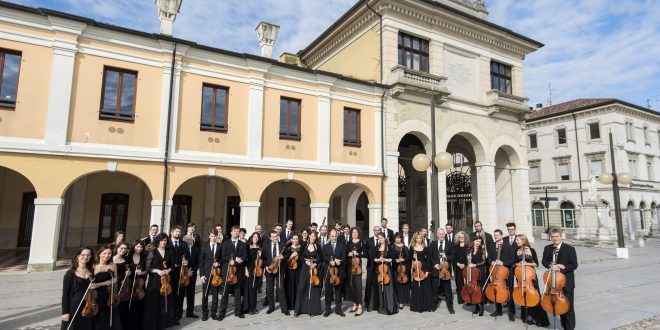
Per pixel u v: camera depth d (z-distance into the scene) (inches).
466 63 829.8
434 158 423.5
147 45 493.0
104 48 468.4
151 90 493.7
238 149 545.0
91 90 459.2
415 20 751.1
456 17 785.6
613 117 1291.8
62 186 431.8
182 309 291.6
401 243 321.7
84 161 444.8
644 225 1338.6
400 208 1230.9
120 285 228.2
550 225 1405.0
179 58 511.2
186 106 514.6
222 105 545.0
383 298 309.0
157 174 483.2
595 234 947.3
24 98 424.2
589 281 454.0
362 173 642.8
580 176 1344.7
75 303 197.2
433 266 319.6
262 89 567.5
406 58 743.1
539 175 1473.9
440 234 344.5
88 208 665.0
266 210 810.8
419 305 312.5
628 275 499.5
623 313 310.2
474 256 315.0
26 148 412.8
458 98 787.4
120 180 696.4
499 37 869.2
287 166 573.0
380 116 677.9
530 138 1518.2
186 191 756.0
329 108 626.8
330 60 892.6
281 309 309.1
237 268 300.7
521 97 878.4
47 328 255.9
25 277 396.2
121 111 476.7
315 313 301.4
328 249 314.0
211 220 765.3
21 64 425.4
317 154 609.9
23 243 633.6
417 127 720.3
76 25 448.5
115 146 466.6
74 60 450.0
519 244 280.7
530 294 263.3
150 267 252.5
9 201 626.5
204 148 521.0
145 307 248.7
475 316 301.3
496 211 885.2
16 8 419.8
